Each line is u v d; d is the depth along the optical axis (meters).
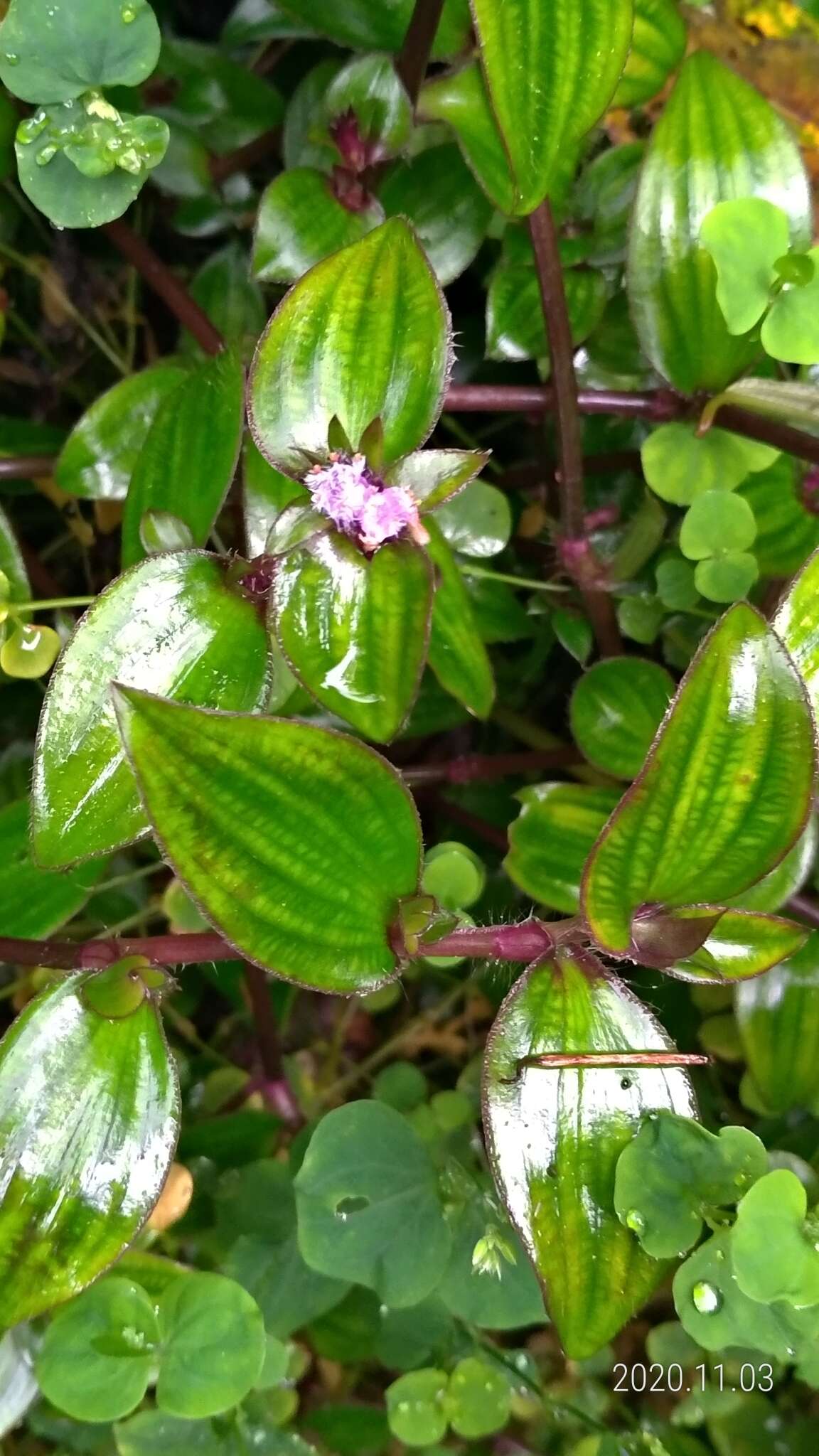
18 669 0.18
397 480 0.14
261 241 0.18
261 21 0.22
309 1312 0.18
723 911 0.13
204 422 0.17
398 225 0.13
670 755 0.12
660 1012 0.22
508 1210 0.14
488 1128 0.14
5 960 0.15
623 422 0.23
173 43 0.21
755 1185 0.14
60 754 0.14
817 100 0.22
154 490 0.17
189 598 0.15
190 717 0.11
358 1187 0.17
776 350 0.17
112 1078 0.14
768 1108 0.20
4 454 0.21
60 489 0.22
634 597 0.21
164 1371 0.15
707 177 0.18
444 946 0.14
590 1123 0.14
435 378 0.14
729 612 0.12
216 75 0.21
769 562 0.20
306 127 0.21
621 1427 0.19
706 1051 0.22
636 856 0.13
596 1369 0.20
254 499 0.17
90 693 0.14
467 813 0.23
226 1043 0.24
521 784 0.24
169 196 0.23
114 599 0.14
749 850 0.13
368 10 0.20
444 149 0.20
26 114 0.19
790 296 0.16
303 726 0.11
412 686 0.14
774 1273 0.14
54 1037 0.14
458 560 0.22
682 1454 0.19
